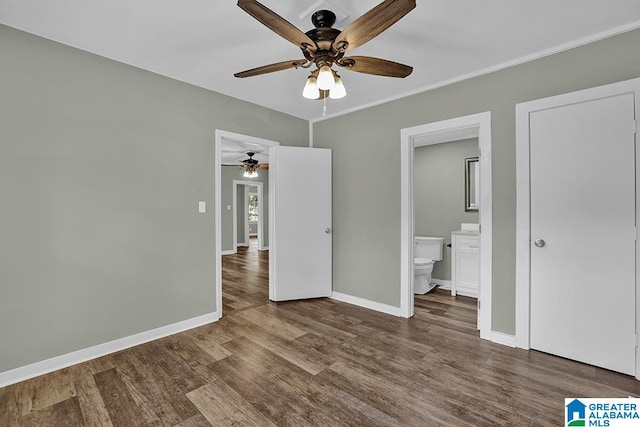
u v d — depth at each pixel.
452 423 1.59
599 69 2.07
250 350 2.41
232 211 7.77
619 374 2.02
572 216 2.19
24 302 2.02
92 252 2.30
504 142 2.48
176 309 2.78
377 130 3.34
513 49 2.26
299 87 2.97
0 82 1.93
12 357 1.97
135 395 1.83
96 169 2.32
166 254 2.71
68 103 2.19
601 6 1.77
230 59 2.42
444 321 3.04
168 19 1.90
